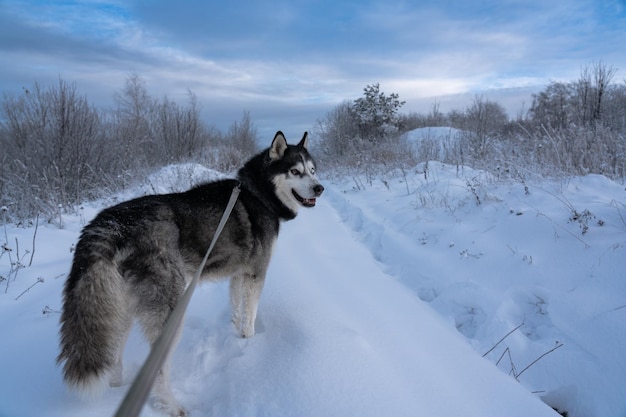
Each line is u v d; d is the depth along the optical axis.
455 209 7.04
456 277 5.01
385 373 2.73
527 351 3.61
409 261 5.80
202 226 3.14
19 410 2.37
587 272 4.24
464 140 13.82
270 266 5.07
